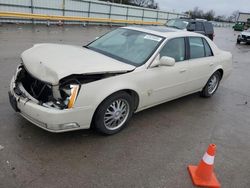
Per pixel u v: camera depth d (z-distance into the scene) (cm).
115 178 289
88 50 422
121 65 362
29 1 1872
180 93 491
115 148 346
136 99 396
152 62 399
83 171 294
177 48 458
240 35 2091
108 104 347
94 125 356
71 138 354
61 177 281
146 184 286
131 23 2658
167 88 443
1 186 259
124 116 387
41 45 414
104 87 333
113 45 448
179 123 444
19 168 286
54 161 304
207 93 580
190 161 338
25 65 346
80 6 2245
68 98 304
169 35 449
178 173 311
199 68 507
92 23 2325
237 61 1183
